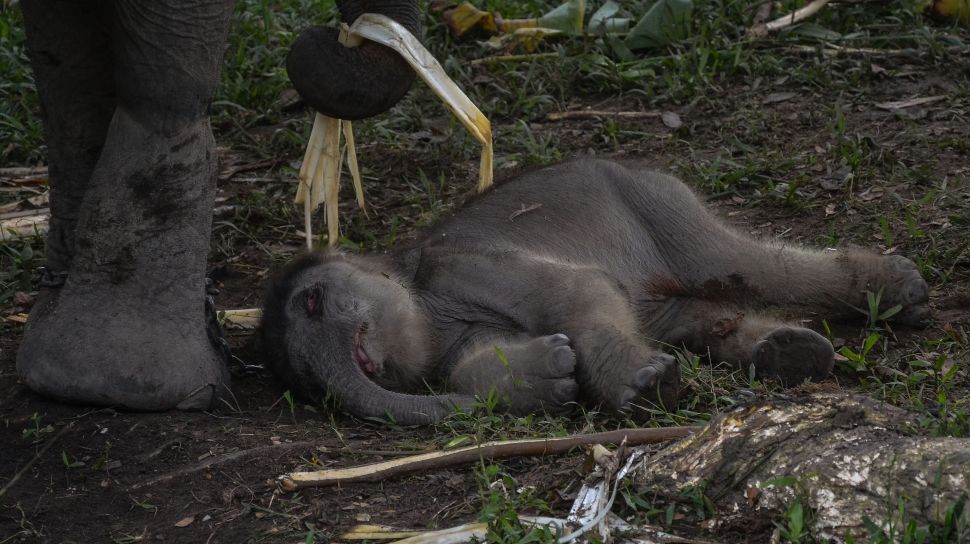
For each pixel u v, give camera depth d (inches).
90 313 192.2
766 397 158.6
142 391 191.6
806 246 251.0
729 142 323.6
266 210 304.7
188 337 196.1
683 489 152.3
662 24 376.8
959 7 378.6
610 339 195.5
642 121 346.6
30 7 207.9
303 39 208.1
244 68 372.2
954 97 334.6
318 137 233.8
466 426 185.6
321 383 198.5
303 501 167.8
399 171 323.0
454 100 224.1
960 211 269.7
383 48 214.2
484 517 152.6
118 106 191.5
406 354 209.0
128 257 191.6
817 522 139.9
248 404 205.2
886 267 234.1
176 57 184.7
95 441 186.4
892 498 136.6
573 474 163.9
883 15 391.2
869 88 345.7
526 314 210.1
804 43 378.6
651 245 242.8
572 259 232.1
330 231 239.6
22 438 188.1
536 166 252.1
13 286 262.8
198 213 194.5
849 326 237.6
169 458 182.7
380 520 160.6
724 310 236.5
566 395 187.9
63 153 219.1
